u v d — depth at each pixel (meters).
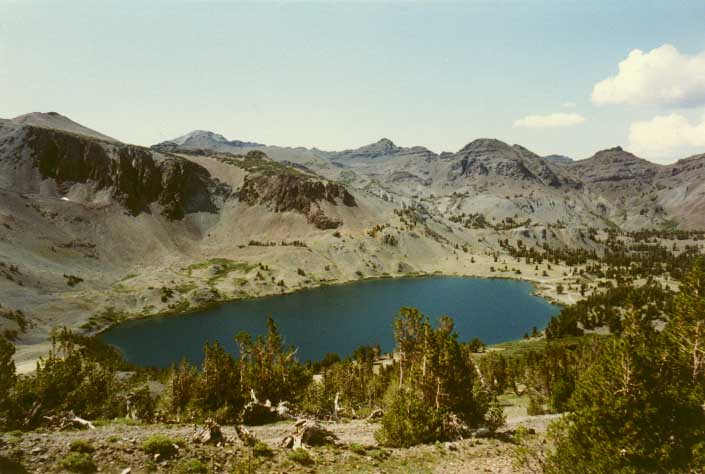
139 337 186.62
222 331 199.00
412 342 60.78
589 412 23.09
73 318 187.50
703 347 36.94
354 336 197.25
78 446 25.47
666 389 22.33
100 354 118.25
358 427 42.03
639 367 22.16
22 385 45.94
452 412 40.84
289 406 50.03
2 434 26.97
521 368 99.19
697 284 40.94
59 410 45.47
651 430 21.62
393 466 28.84
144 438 28.45
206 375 49.91
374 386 69.31
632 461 21.75
